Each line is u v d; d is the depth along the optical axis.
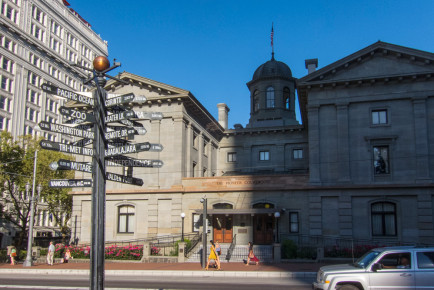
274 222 35.00
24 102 69.44
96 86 7.25
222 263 29.70
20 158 42.94
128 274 25.33
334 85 34.69
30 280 22.62
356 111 34.56
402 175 32.75
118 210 38.53
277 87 53.38
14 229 62.47
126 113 7.33
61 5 84.00
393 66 33.94
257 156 49.50
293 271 23.86
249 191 35.81
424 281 12.59
